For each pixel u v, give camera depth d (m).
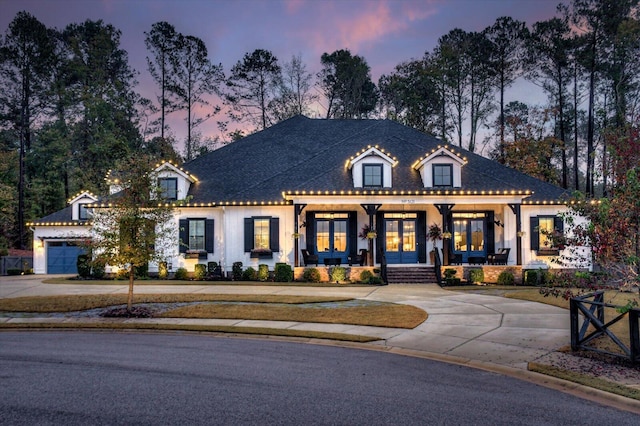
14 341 12.28
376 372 9.03
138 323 14.43
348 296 19.55
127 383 8.23
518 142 44.22
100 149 50.19
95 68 59.41
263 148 32.16
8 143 54.06
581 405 7.17
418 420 6.47
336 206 27.45
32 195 49.44
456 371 9.13
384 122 33.62
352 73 62.22
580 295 11.79
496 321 14.02
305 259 25.89
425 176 26.62
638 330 9.00
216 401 7.25
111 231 16.45
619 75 47.00
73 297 19.53
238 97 57.72
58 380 8.43
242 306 16.98
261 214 26.94
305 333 12.70
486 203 25.81
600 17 45.34
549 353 10.22
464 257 27.36
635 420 6.53
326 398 7.41
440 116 55.78
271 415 6.64
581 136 57.62
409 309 16.08
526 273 24.59
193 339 12.48
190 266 27.38
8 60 49.50
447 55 53.28
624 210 9.02
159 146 54.12
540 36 48.47
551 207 27.19
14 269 34.50
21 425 6.29
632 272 8.91
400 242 27.52
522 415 6.71
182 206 27.23
